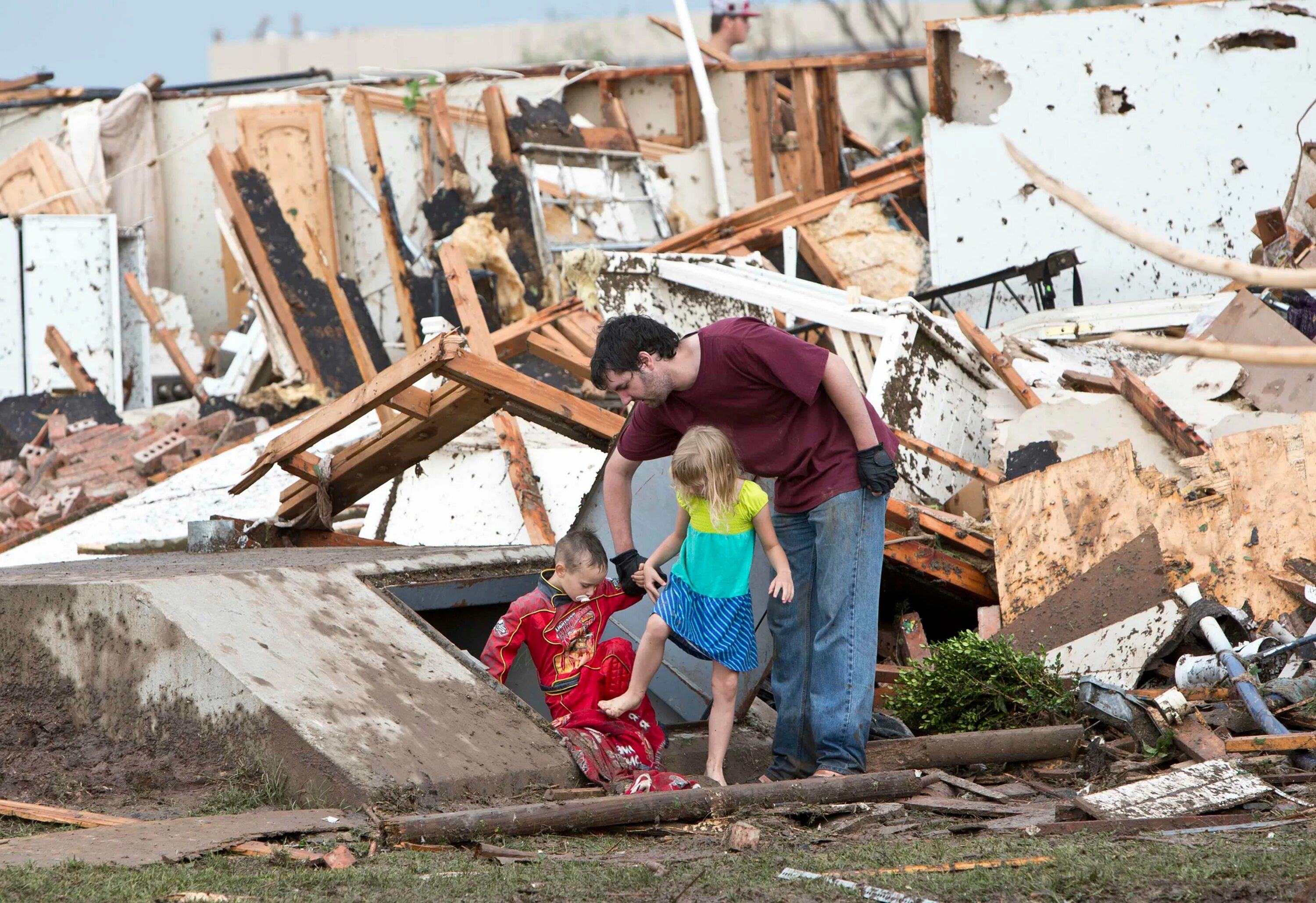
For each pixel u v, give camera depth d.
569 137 46.72
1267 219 32.28
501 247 44.12
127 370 50.16
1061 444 25.11
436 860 11.41
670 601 16.20
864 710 15.95
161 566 18.14
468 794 13.75
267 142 52.03
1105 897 9.45
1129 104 34.38
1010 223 35.25
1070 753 16.50
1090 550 21.69
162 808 13.37
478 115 52.72
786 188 48.47
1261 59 33.50
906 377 26.83
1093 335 30.33
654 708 20.06
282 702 13.66
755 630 17.70
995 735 16.27
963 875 10.31
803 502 16.42
